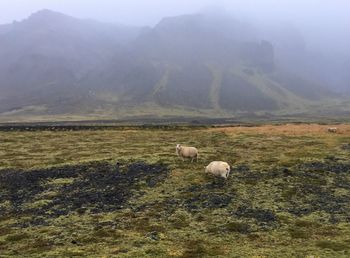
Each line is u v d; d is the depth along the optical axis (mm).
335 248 24469
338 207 34000
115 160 53156
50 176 46969
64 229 29953
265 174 44094
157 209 34250
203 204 35125
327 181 41594
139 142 75250
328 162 49344
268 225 30000
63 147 71188
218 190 38812
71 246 26000
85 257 23391
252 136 78188
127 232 28734
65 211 34594
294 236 27453
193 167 47781
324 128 88188
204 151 60031
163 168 47812
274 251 24156
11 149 70375
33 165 53625
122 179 44062
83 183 43344
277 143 67000
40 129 110188
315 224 29984
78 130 106625
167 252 24078
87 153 62375
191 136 83250
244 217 31844
